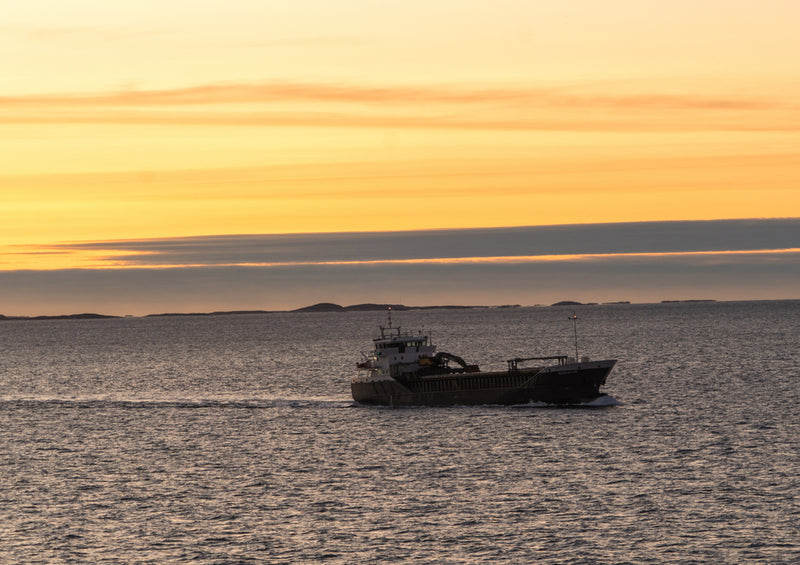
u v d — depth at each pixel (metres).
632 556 116.62
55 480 163.25
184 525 133.75
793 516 129.38
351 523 132.50
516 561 116.25
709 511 132.62
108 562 119.31
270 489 152.88
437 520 132.75
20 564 119.00
